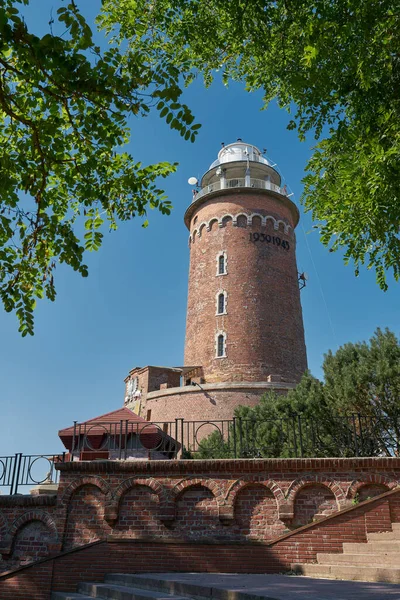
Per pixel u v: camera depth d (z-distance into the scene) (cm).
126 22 1267
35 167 881
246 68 1408
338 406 1695
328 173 1112
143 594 755
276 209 3884
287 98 1299
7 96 788
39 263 970
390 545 920
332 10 947
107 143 850
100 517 1177
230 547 1113
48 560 1141
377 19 880
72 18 700
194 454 1750
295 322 3647
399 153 866
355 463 1141
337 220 1002
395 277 991
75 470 1211
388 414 1605
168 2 1224
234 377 3297
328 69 970
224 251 3694
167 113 780
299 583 729
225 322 3475
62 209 1045
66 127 949
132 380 3853
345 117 1076
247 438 1322
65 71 710
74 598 936
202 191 4066
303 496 1148
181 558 1121
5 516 1221
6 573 1141
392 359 1712
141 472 1198
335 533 1067
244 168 4144
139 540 1143
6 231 898
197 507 1165
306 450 1369
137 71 785
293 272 3825
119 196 988
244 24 1170
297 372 3491
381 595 543
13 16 654
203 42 1287
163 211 992
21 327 941
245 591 598
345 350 1925
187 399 3253
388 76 937
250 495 1162
